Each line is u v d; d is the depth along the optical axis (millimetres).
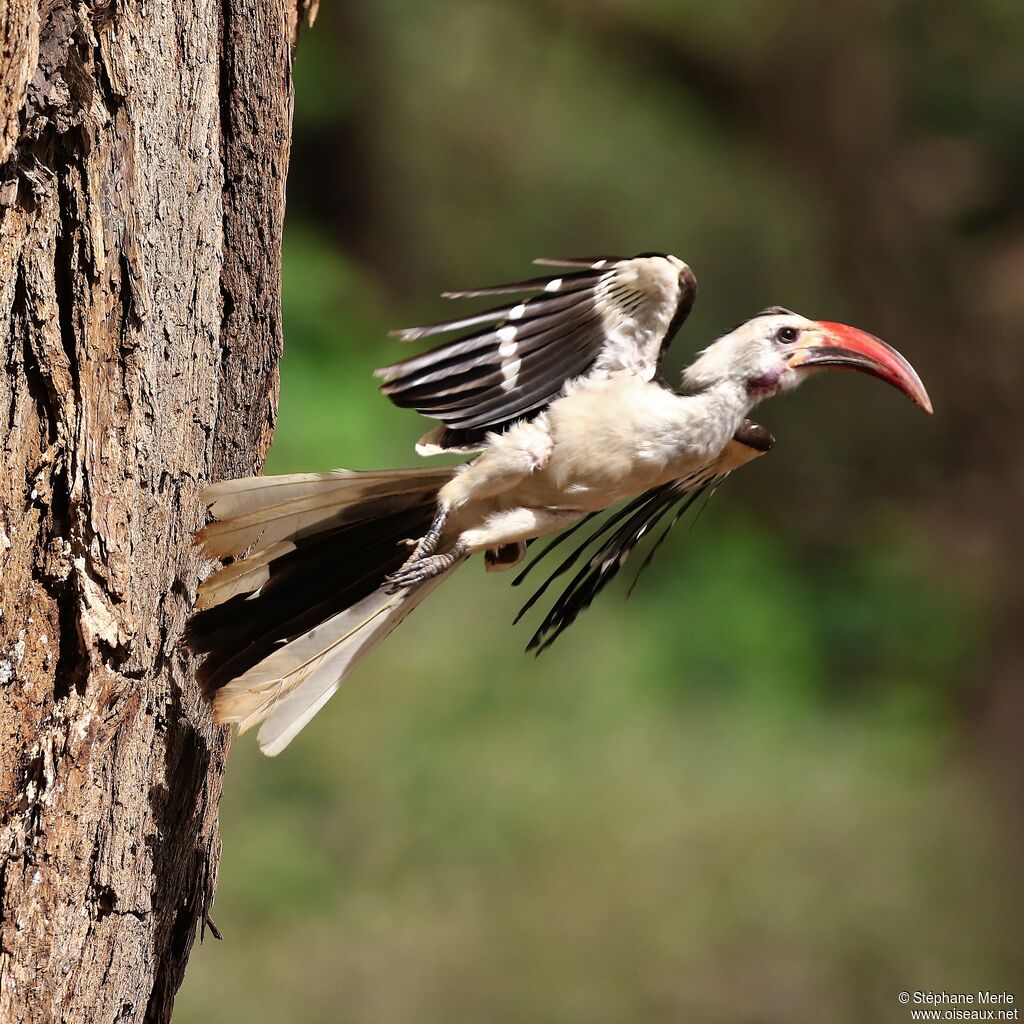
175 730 4969
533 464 5422
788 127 19391
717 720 15172
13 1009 4445
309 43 17891
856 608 16969
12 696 4391
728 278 18094
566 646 15125
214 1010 10898
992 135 19641
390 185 17875
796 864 13336
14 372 4348
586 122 18266
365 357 16109
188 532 5047
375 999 11305
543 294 5586
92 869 4602
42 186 4336
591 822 13203
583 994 11633
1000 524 18000
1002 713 16062
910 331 19188
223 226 5391
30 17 4133
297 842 12453
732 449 6082
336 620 5156
